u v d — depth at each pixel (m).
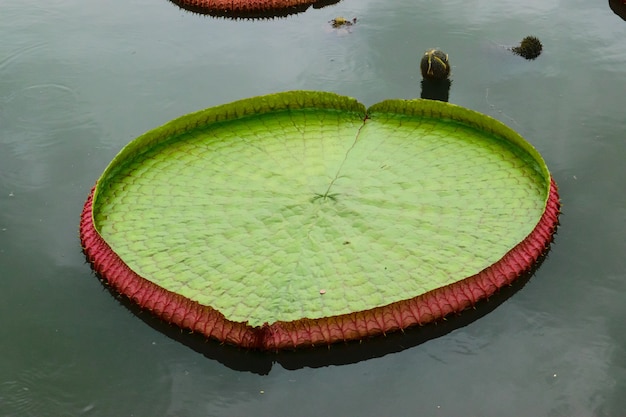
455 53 9.45
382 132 7.60
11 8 11.02
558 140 7.57
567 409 4.83
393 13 10.59
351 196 6.66
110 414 4.87
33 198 6.94
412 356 5.29
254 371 5.20
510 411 4.84
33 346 5.39
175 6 11.16
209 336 5.39
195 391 5.04
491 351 5.30
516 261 5.88
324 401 4.95
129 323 5.61
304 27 10.35
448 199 6.58
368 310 5.34
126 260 5.95
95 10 11.02
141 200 6.65
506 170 6.91
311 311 5.45
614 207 6.62
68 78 9.11
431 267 5.82
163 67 9.40
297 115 7.93
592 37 9.73
